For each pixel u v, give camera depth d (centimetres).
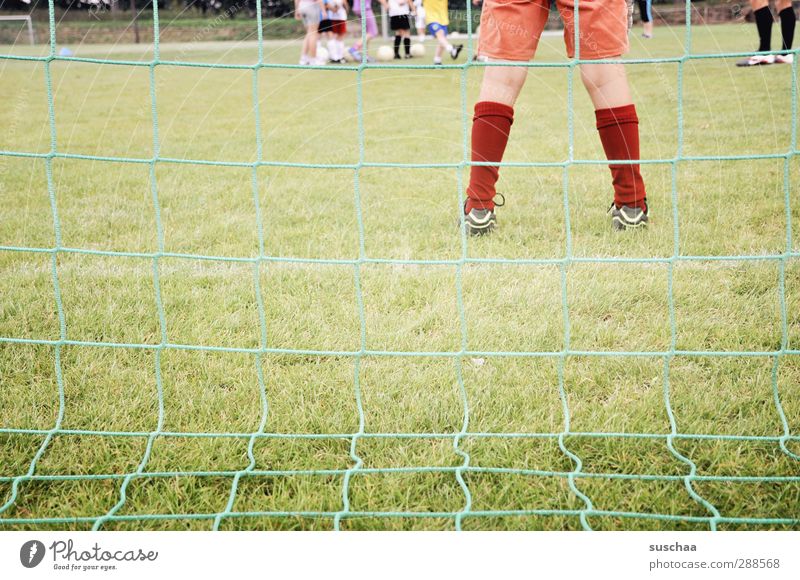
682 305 241
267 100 727
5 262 287
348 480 162
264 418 179
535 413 184
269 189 393
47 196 380
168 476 164
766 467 163
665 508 153
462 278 263
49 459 170
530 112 597
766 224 311
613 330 224
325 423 183
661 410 186
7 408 189
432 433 179
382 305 245
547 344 218
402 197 371
